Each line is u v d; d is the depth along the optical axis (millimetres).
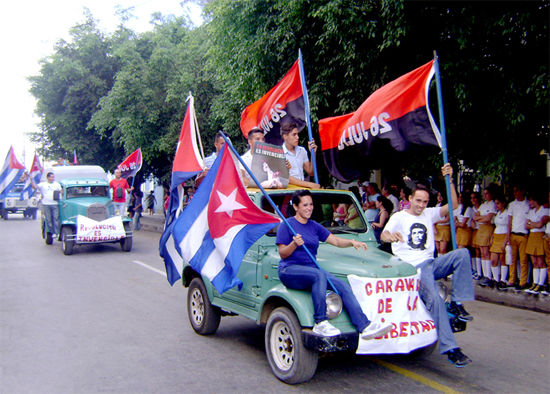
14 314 6855
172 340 5652
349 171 6926
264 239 4910
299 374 4098
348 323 4027
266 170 5469
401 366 4750
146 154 18969
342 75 9562
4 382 4398
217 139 7090
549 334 5902
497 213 8250
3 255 12961
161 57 17750
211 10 12492
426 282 4406
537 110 7488
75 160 23078
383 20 8000
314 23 9406
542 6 6691
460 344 5512
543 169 8258
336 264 4320
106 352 5219
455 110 8461
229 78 12250
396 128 5910
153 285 8938
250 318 4852
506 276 8227
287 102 7574
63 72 23156
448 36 8102
